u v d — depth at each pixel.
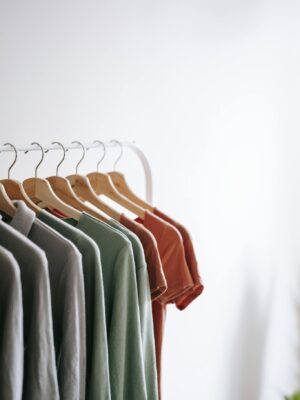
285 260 3.08
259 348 2.99
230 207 2.67
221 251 2.66
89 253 1.14
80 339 1.09
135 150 1.60
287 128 2.92
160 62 2.24
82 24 1.96
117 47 2.08
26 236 1.14
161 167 2.31
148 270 1.31
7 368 0.94
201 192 2.51
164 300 1.41
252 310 2.90
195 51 2.36
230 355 2.81
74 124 1.98
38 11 1.83
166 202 2.36
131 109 2.16
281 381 3.19
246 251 2.80
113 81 2.09
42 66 1.86
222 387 2.80
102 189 1.48
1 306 0.96
